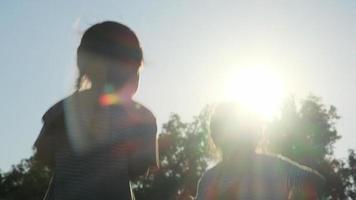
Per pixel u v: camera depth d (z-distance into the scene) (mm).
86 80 2463
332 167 39188
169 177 43625
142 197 43562
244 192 3352
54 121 2414
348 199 38844
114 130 2400
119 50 2398
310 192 3178
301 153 37781
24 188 49719
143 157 2420
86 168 2373
